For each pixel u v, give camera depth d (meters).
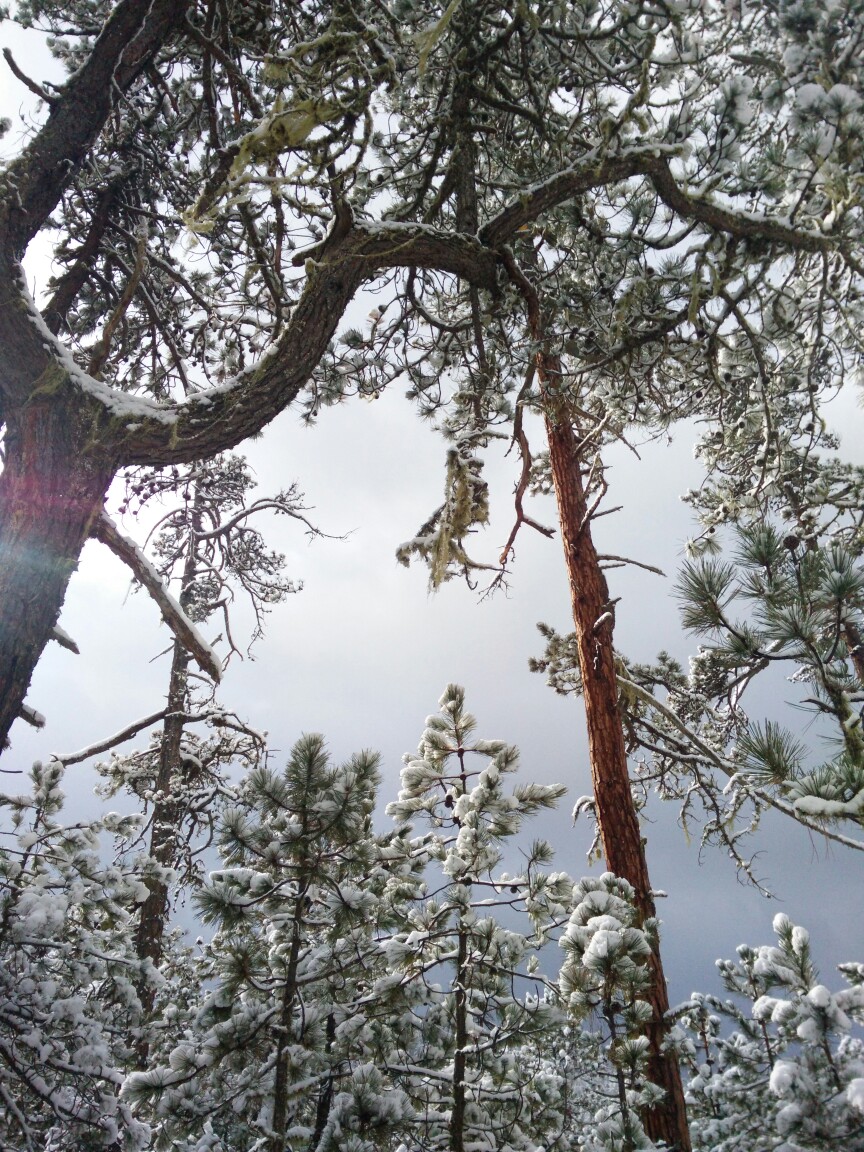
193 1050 4.45
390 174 6.16
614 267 4.85
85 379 4.29
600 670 8.65
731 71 4.12
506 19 4.74
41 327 4.26
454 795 6.05
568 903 5.32
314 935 5.52
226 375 7.31
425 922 5.36
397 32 4.08
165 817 12.12
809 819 2.85
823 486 7.59
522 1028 4.93
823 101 3.23
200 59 5.89
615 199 5.14
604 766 8.16
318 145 3.72
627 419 6.62
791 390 5.27
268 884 4.68
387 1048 5.02
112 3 6.17
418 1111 5.05
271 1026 4.52
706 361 5.33
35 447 4.07
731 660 3.25
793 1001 2.77
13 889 5.16
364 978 5.27
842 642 3.07
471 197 5.52
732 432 6.14
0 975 4.61
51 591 3.93
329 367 6.36
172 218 5.86
